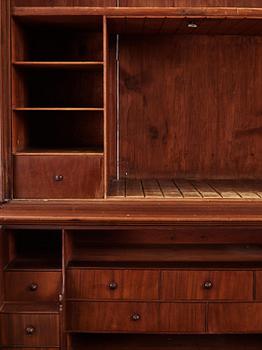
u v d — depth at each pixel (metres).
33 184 2.64
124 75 3.16
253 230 2.82
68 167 2.63
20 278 2.62
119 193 2.73
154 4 3.09
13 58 2.62
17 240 2.91
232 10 2.58
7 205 2.58
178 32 3.04
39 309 2.55
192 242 2.92
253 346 2.83
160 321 2.63
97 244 2.91
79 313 2.63
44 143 3.18
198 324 2.63
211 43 3.16
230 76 3.18
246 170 3.20
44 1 3.07
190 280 2.61
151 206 2.58
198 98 3.18
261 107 3.19
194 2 3.10
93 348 2.80
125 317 2.63
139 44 3.15
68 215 2.52
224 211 2.55
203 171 3.20
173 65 3.16
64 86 3.16
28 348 2.54
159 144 3.19
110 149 3.17
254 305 2.62
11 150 2.63
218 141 3.20
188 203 2.60
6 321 2.53
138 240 2.92
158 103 3.18
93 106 3.17
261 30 2.99
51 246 3.02
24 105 2.93
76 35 3.13
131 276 2.61
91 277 2.62
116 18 2.62
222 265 2.64
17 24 2.70
